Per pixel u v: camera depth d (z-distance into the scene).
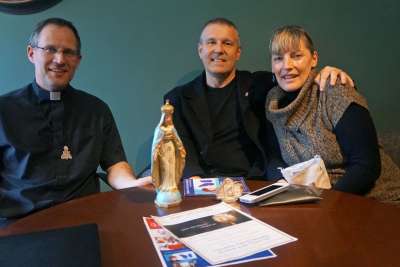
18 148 1.41
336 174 1.49
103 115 1.61
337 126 1.43
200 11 2.04
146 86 2.08
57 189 1.45
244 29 2.06
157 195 1.08
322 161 1.35
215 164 1.88
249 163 1.87
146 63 2.06
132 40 2.04
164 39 2.05
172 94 1.95
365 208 1.01
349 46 2.08
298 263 0.71
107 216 0.99
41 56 1.44
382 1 2.05
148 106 2.10
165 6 2.02
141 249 0.78
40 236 0.78
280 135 1.60
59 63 1.43
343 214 0.96
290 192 1.10
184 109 1.90
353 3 2.04
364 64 2.09
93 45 2.02
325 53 2.08
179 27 2.04
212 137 1.89
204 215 0.96
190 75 2.09
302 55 1.51
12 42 1.97
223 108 1.92
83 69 2.03
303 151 1.51
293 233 0.84
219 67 1.87
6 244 0.74
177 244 0.80
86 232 0.79
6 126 1.43
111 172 1.58
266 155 1.76
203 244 0.79
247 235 0.83
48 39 1.43
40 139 1.45
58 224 0.94
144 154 2.12
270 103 1.64
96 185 1.58
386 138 1.78
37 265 0.65
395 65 2.10
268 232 0.84
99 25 2.00
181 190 1.20
